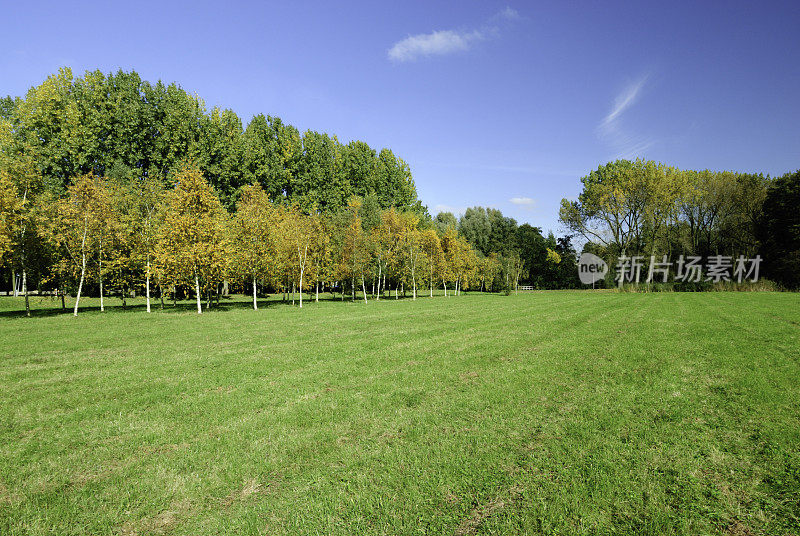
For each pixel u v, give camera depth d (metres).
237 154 62.09
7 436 7.05
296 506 4.74
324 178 75.62
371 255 51.94
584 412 7.73
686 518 4.35
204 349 15.21
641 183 61.78
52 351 14.85
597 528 4.18
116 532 4.36
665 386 9.40
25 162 32.59
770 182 60.81
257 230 40.75
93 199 31.83
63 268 30.56
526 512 4.48
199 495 5.07
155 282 37.94
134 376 11.05
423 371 11.25
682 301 36.94
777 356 12.47
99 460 6.10
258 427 7.24
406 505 4.68
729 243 63.38
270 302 48.97
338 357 13.41
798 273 51.91
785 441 6.31
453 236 72.75
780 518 4.36
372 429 7.09
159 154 54.28
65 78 49.88
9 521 4.56
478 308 33.88
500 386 9.59
